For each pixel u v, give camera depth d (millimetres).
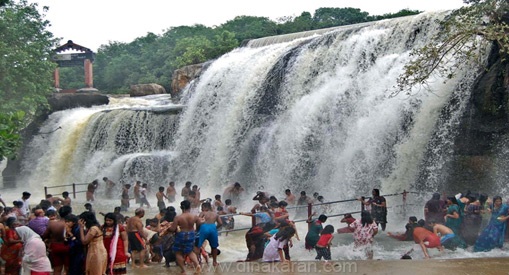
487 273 10852
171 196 26406
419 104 21500
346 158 23438
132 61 79688
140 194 26453
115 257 11383
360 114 23906
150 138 34594
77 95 44031
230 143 30188
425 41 24594
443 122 20594
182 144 33000
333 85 25922
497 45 20203
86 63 55594
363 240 14336
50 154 38188
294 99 28484
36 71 40719
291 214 20875
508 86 19000
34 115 40656
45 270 10289
